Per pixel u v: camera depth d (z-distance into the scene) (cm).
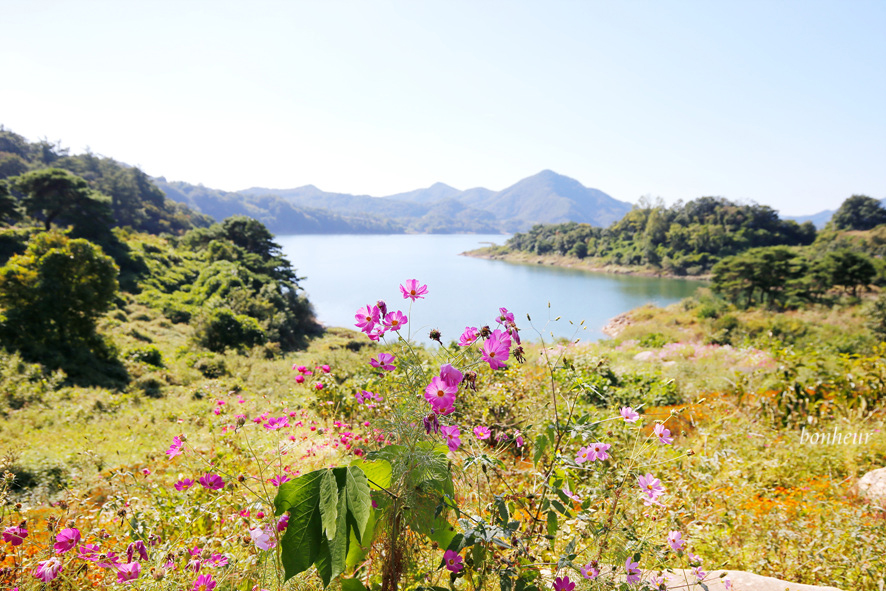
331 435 359
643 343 1889
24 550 223
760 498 312
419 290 165
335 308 5847
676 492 270
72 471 468
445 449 150
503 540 144
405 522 140
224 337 2591
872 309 2033
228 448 329
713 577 201
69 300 1708
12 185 4741
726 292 5528
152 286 3969
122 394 1348
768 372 605
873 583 217
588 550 180
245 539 194
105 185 8919
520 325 186
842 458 380
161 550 195
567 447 228
